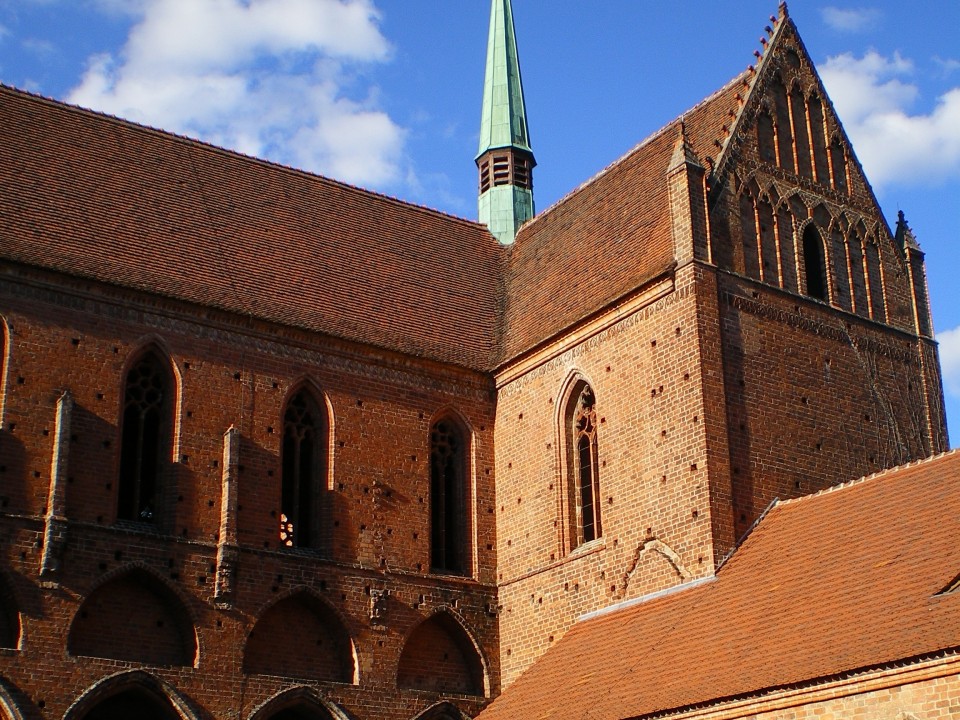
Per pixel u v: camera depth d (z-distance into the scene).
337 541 47.50
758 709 33.53
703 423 43.31
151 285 46.06
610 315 48.06
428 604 48.81
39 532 41.44
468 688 49.50
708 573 41.69
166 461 45.03
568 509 48.66
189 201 51.16
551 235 57.53
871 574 35.31
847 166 52.56
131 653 42.72
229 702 43.50
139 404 45.34
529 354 51.72
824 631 34.06
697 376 43.91
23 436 42.03
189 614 43.53
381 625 47.47
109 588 42.91
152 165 51.47
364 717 46.09
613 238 51.41
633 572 44.62
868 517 38.59
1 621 40.78
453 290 56.44
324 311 50.56
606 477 46.81
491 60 70.81
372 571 47.94
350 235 55.50
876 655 31.27
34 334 43.16
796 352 47.19
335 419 48.97
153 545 43.53
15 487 41.44
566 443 49.44
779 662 34.03
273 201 54.25
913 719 30.08
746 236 47.62
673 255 46.28
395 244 56.84
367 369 50.47
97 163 49.72
